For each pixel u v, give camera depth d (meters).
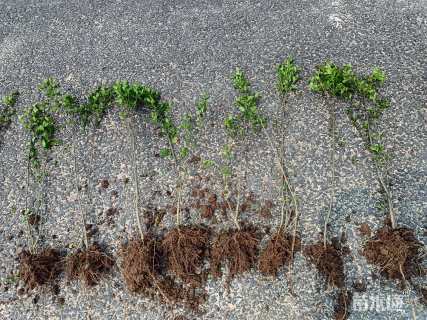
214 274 0.87
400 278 0.83
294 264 0.86
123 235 0.93
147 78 1.12
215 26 1.19
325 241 0.86
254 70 1.10
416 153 0.94
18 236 0.95
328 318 0.81
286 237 0.88
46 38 1.24
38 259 0.90
